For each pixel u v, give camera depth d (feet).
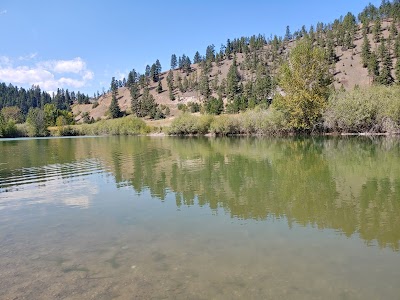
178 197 56.24
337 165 85.15
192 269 29.12
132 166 94.79
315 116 206.90
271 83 461.37
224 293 24.91
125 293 25.35
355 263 29.76
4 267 30.68
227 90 534.37
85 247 35.12
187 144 184.03
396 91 189.98
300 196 54.44
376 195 53.62
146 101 598.75
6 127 404.57
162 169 87.20
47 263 31.32
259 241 35.47
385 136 181.78
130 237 37.76
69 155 133.90
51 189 66.13
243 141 193.26
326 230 38.52
